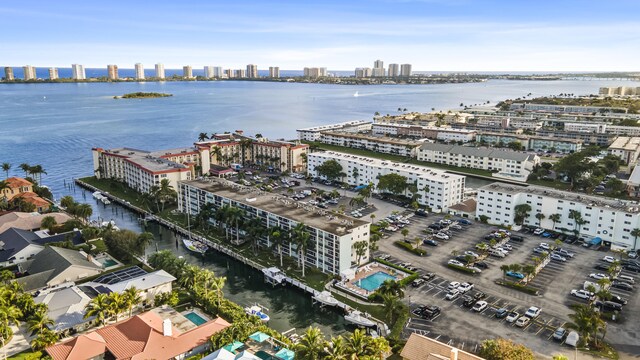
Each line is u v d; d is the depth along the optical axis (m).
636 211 171.25
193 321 123.62
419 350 96.12
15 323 111.50
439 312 126.75
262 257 167.12
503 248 171.25
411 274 149.25
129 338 106.56
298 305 138.00
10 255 157.75
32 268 148.62
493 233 185.88
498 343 99.12
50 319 110.88
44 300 121.81
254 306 130.88
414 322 121.75
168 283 137.25
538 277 148.00
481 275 149.62
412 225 197.88
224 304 129.75
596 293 125.50
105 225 190.50
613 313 123.94
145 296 132.12
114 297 116.62
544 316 124.00
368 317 125.44
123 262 161.50
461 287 139.12
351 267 154.38
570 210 183.50
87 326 118.31
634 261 159.62
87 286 134.50
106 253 166.88
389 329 118.50
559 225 188.38
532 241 179.62
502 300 133.25
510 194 194.00
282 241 160.88
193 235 187.25
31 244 161.75
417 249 168.12
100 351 103.06
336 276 150.38
